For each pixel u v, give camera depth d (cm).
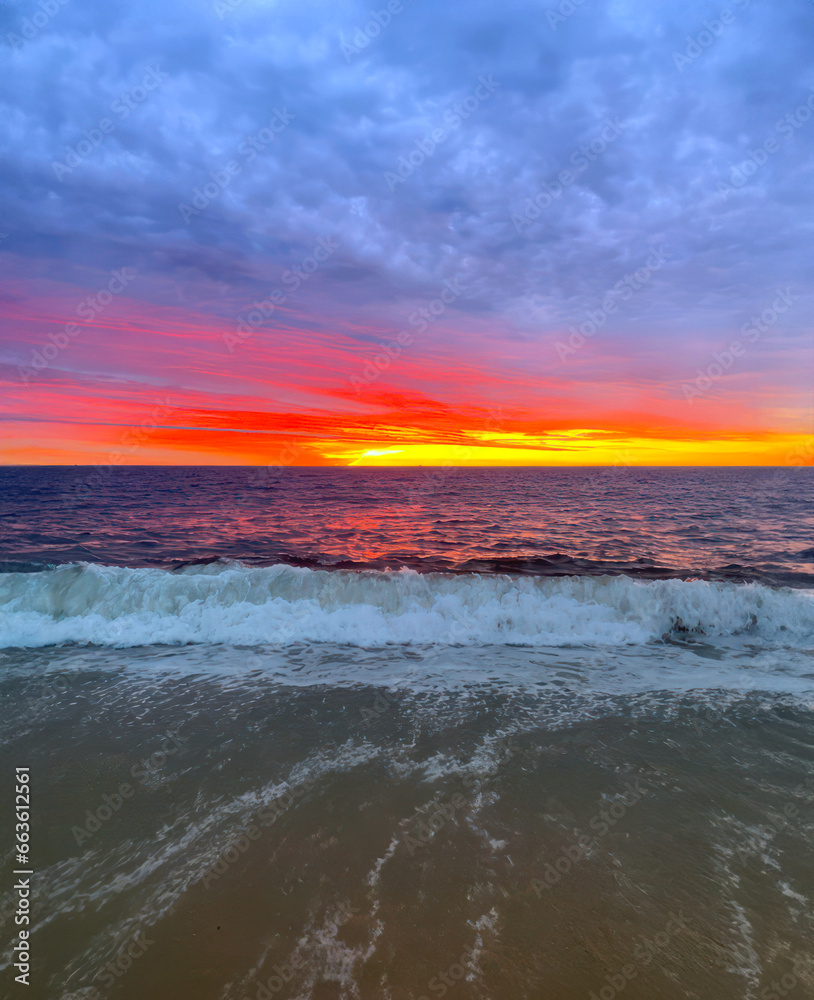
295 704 577
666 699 594
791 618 859
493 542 1795
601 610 877
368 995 243
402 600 900
